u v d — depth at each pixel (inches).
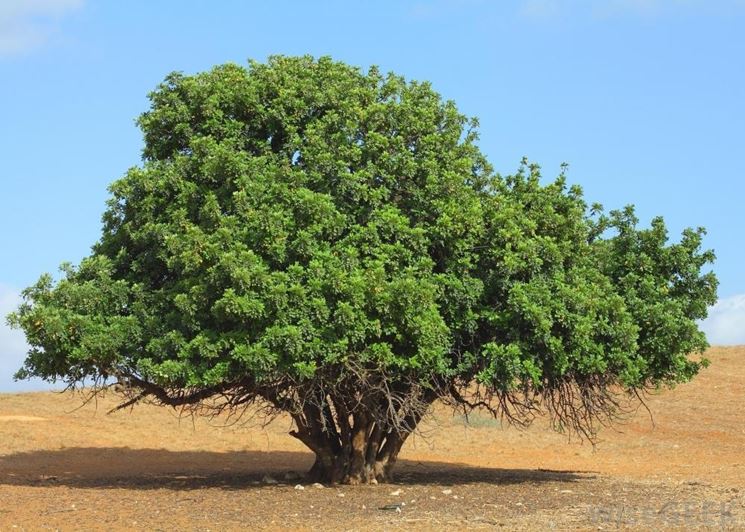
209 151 733.3
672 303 790.5
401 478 871.7
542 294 714.8
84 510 645.3
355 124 745.0
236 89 767.7
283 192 701.9
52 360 725.9
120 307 741.3
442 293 710.5
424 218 743.1
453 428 1347.2
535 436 1312.7
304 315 669.3
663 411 1475.1
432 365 708.0
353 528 565.9
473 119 815.7
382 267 671.1
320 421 804.6
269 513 629.9
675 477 896.3
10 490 758.5
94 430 1256.8
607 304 735.7
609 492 746.2
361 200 730.2
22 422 1268.5
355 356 685.3
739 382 1658.5
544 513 619.2
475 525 571.2
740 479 874.1
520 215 757.3
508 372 697.6
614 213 850.8
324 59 815.1
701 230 838.5
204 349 668.7
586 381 773.9
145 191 754.2
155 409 1429.6
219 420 1385.3
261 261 682.2
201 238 679.1
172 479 870.4
